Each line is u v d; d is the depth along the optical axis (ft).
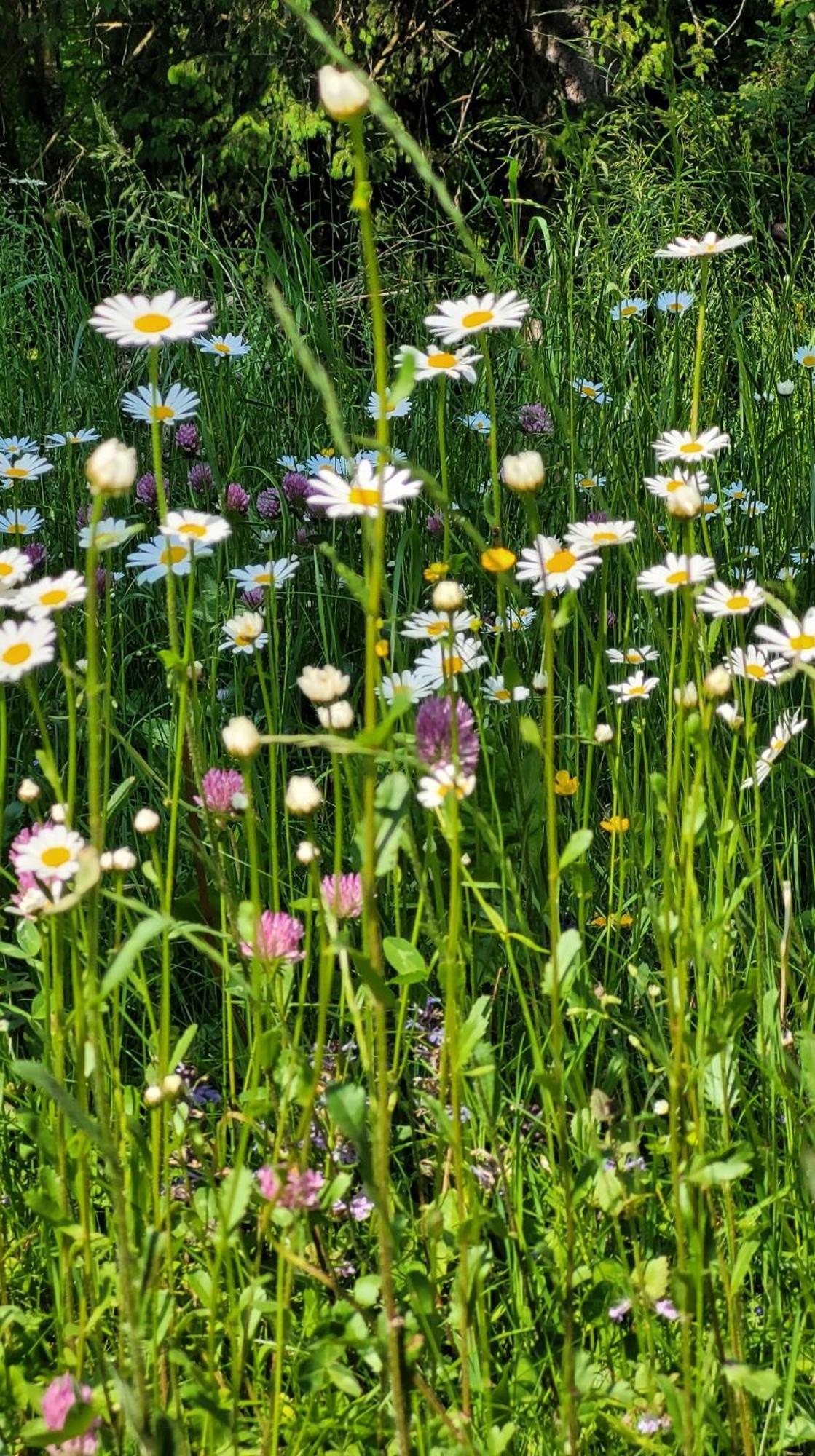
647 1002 4.38
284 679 5.73
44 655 3.75
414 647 5.81
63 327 9.66
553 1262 3.96
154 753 5.46
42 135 23.02
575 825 5.18
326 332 8.36
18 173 21.47
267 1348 3.91
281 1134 3.65
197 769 4.11
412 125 21.40
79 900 3.50
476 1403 3.87
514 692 4.43
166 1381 3.82
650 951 4.80
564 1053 4.05
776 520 6.86
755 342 9.09
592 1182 4.00
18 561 4.13
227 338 7.06
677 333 7.47
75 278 9.45
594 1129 3.88
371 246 3.36
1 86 23.17
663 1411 3.78
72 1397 3.47
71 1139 3.78
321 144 21.47
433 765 3.69
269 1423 3.73
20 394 8.53
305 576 6.33
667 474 6.81
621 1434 3.79
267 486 7.55
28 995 4.73
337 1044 4.44
